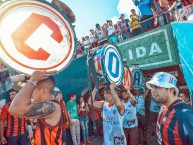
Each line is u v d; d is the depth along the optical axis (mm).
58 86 6195
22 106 1354
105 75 2174
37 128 1530
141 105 6266
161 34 6160
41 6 1361
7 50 1202
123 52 7602
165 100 2047
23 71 1241
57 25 1401
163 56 6168
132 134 5070
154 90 2092
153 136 6758
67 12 1652
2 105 4641
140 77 5586
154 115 6465
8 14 1238
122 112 3529
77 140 6551
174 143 1940
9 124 4430
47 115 1485
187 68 5297
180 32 5473
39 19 1338
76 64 6234
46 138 1495
